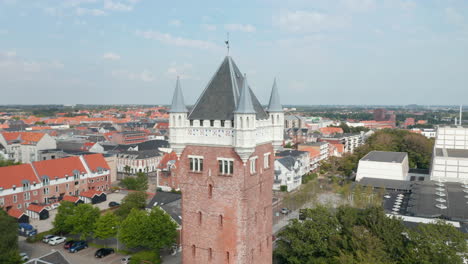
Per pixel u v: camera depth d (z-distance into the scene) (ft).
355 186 414.62
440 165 442.50
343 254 206.49
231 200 129.90
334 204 403.75
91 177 493.36
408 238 222.07
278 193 517.96
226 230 131.64
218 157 131.03
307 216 255.91
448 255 192.54
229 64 139.13
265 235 147.33
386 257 203.72
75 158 489.67
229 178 129.49
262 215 144.25
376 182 428.56
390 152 592.19
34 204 404.36
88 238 339.57
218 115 131.23
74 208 332.80
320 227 238.89
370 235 213.66
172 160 526.16
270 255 152.76
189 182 137.39
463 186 379.14
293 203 456.86
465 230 250.98
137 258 276.41
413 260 198.18
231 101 131.95
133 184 503.61
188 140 136.05
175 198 383.45
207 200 134.21
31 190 418.72
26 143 616.39
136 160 645.92
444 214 285.23
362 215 240.12
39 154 578.25
